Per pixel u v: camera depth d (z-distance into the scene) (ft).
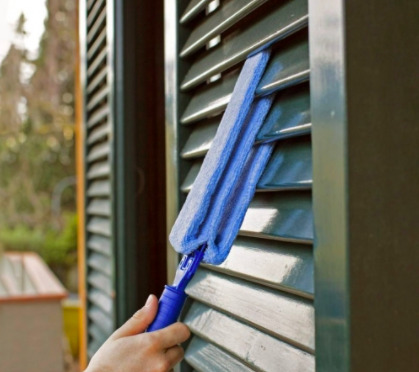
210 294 3.23
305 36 2.56
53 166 33.94
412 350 2.10
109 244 5.81
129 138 5.28
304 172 2.47
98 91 6.34
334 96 2.11
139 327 2.89
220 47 3.26
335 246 2.11
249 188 2.67
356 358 2.05
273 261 2.66
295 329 2.44
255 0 2.73
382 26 2.10
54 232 33.91
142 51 5.32
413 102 2.13
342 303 2.07
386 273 2.09
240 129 2.68
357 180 2.06
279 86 2.56
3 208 33.24
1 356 10.68
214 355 3.19
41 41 30.73
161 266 5.36
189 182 3.55
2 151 32.89
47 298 10.94
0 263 15.23
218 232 2.70
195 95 3.61
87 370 2.79
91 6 6.43
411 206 2.12
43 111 31.89
